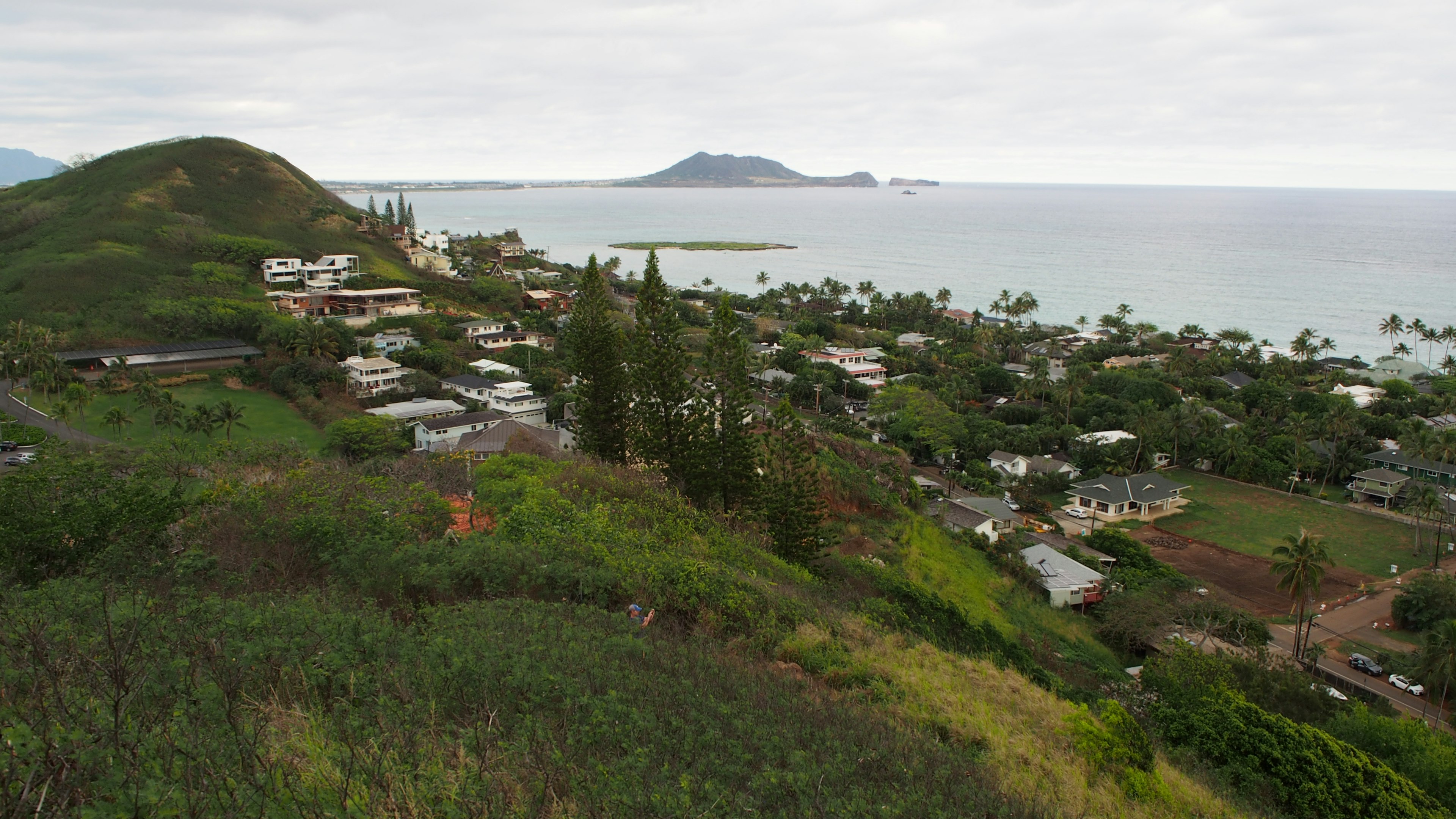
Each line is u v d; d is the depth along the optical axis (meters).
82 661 7.00
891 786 9.01
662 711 9.48
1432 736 20.86
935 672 14.89
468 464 28.92
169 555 14.99
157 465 22.86
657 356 25.14
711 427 25.16
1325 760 15.88
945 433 59.66
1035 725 13.58
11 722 5.84
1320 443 57.28
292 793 5.72
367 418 50.69
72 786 5.03
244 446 35.06
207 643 8.47
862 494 33.06
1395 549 43.97
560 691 9.41
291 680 8.60
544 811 6.54
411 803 5.85
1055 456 59.38
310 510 16.05
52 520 14.45
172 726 6.29
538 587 14.73
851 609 18.88
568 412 58.16
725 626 14.70
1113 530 42.72
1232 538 45.81
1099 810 11.15
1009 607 29.56
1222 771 15.75
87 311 63.97
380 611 12.61
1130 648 30.44
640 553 17.03
